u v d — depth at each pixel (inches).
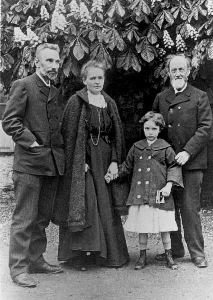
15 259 133.6
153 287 131.7
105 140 152.0
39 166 133.7
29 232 134.6
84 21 180.1
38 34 187.0
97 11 183.8
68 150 145.6
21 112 133.6
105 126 150.9
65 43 182.9
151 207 144.8
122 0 191.2
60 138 142.4
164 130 156.6
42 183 139.1
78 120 147.0
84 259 150.6
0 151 417.4
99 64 149.5
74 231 142.5
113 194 151.6
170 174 144.7
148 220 144.6
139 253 165.8
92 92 149.6
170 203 145.6
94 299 122.6
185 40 196.5
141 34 192.7
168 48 198.5
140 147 151.1
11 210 235.5
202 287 131.3
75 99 148.0
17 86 133.9
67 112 147.8
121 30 193.6
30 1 200.7
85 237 144.0
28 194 133.7
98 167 149.0
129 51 191.9
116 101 233.6
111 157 152.5
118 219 153.7
